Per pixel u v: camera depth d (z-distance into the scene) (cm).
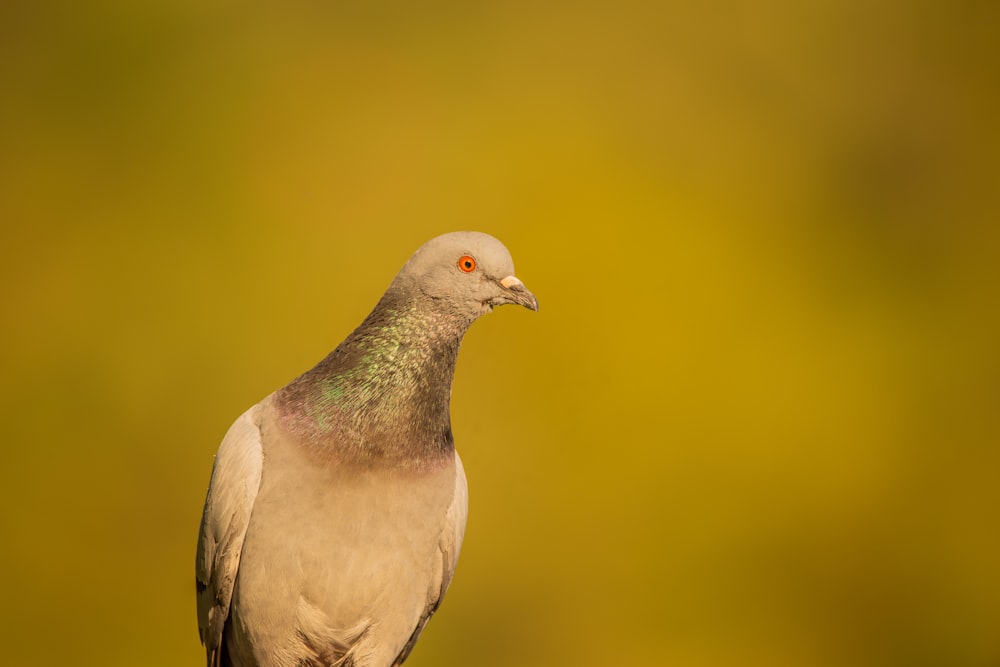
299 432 507
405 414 515
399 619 520
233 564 510
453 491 532
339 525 501
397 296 527
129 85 2023
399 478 509
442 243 533
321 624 509
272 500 502
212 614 533
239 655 539
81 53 2039
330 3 2030
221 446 522
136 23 2056
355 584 504
